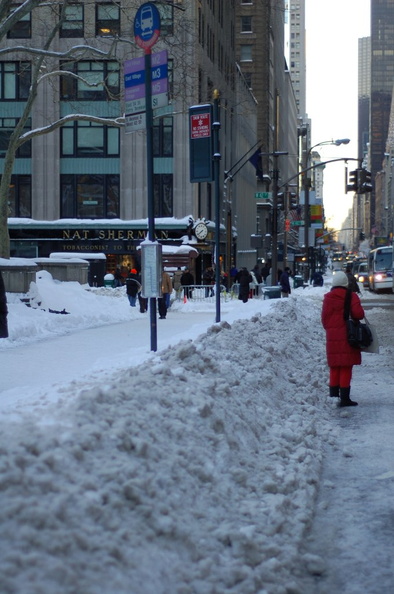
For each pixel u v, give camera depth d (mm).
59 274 39250
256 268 61531
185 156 56281
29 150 57031
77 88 55688
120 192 57000
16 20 24594
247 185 84375
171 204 56781
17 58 54844
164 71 12219
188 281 41219
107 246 56719
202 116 18859
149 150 12453
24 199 57344
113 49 28125
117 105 55781
